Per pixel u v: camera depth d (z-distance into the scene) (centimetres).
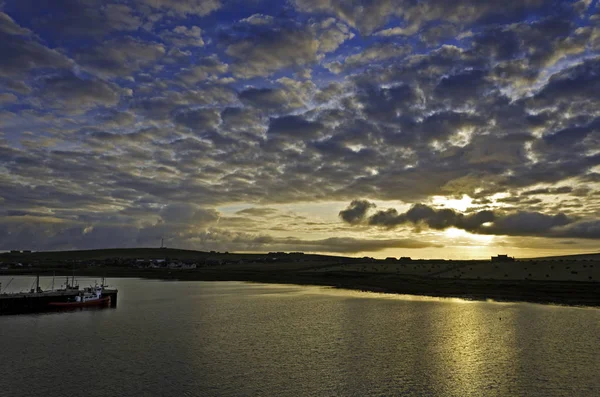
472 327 7206
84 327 7456
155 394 3994
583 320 7838
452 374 4572
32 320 8381
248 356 5316
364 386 4206
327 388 4150
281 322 7825
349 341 6153
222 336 6544
